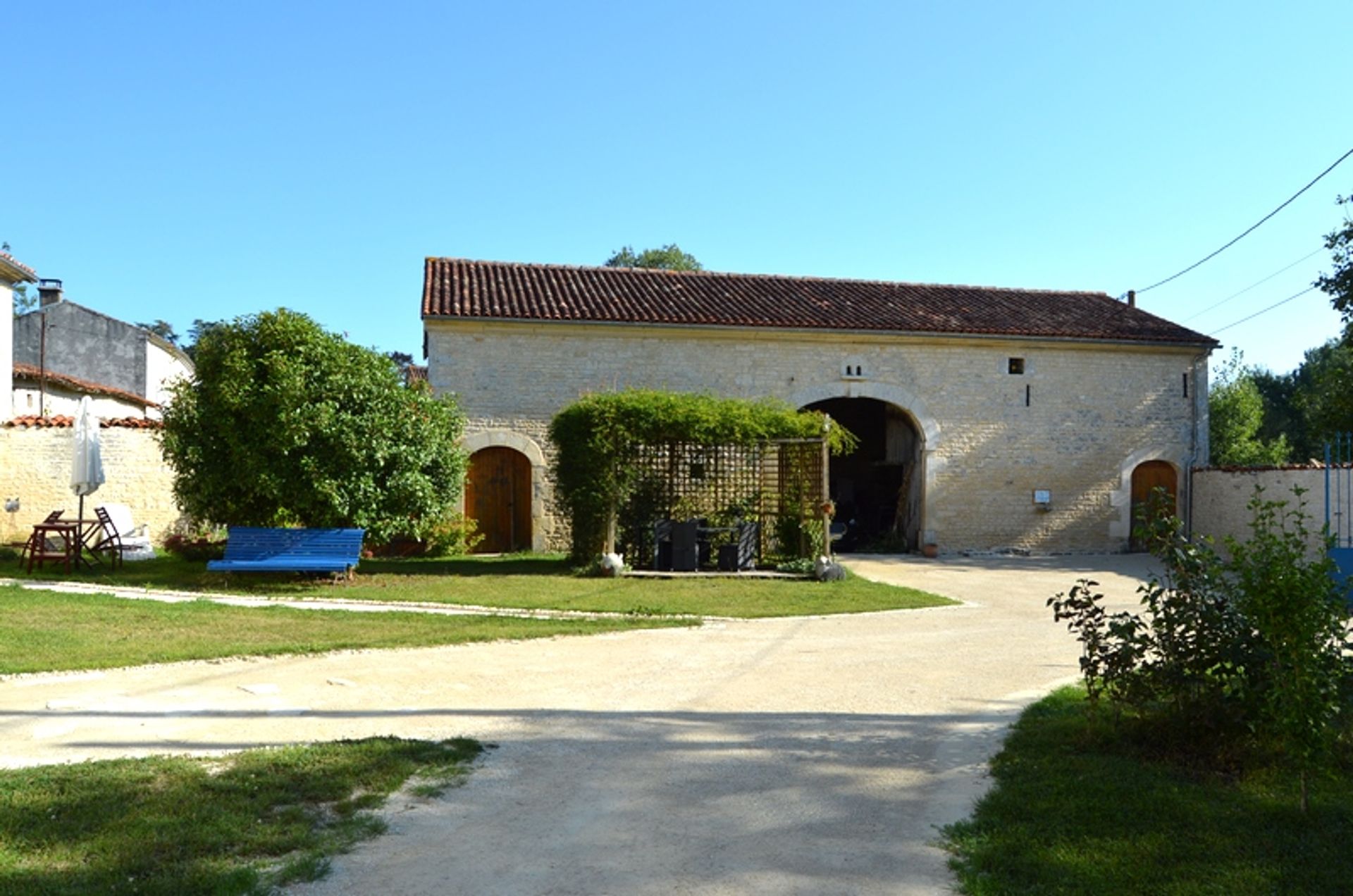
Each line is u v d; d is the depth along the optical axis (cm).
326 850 373
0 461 1580
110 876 337
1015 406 1997
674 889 349
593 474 1431
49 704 602
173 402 1290
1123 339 2005
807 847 391
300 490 1247
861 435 2248
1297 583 427
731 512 1533
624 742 541
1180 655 512
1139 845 385
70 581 1196
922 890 351
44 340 2402
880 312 2028
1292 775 466
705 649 848
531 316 1797
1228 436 3000
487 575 1385
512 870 363
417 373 2423
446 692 660
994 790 456
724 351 1886
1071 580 1515
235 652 764
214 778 449
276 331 1249
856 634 945
